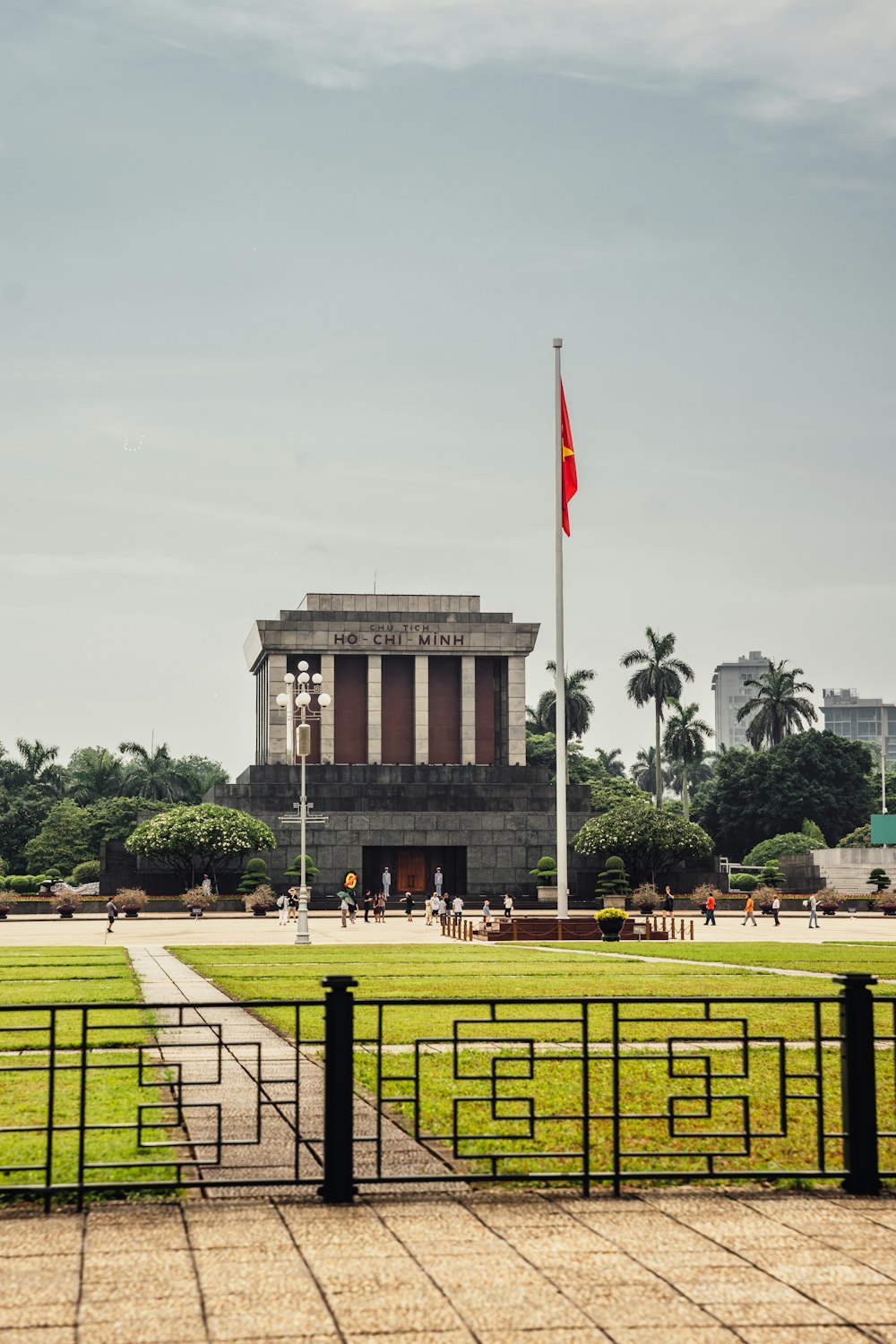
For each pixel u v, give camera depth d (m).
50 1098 10.06
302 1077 16.72
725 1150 12.27
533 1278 8.45
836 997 10.90
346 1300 8.02
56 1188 9.91
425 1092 15.38
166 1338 7.43
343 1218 9.77
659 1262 8.80
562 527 52.72
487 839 94.06
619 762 171.50
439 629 104.75
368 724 104.44
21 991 27.48
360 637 103.75
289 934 58.78
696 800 132.12
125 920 75.44
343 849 92.81
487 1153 12.07
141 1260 8.77
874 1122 10.70
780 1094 10.83
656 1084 15.94
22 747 131.62
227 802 92.50
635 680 124.31
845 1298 8.13
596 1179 10.48
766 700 129.25
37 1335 7.46
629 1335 7.51
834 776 119.88
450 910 74.62
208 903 82.56
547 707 141.50
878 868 92.06
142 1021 22.47
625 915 53.06
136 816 113.25
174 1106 10.45
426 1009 24.34
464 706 105.25
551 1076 16.52
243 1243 9.14
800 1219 9.82
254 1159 11.82
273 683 103.50
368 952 43.62
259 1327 7.59
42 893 91.12
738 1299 8.10
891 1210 10.09
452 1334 7.51
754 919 69.88
